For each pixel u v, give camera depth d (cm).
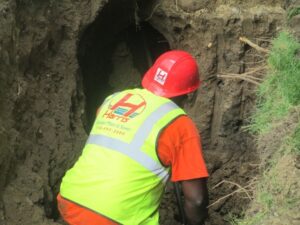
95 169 257
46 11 433
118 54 572
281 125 355
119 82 571
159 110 258
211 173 493
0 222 322
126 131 257
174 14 497
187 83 273
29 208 345
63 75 455
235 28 475
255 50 473
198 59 496
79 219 257
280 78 390
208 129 498
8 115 357
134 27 557
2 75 354
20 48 394
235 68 480
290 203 291
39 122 409
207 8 491
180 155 256
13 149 352
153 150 252
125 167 253
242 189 390
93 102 542
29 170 370
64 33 462
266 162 354
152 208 265
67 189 264
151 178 256
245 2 487
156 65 278
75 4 470
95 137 267
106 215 251
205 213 265
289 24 437
